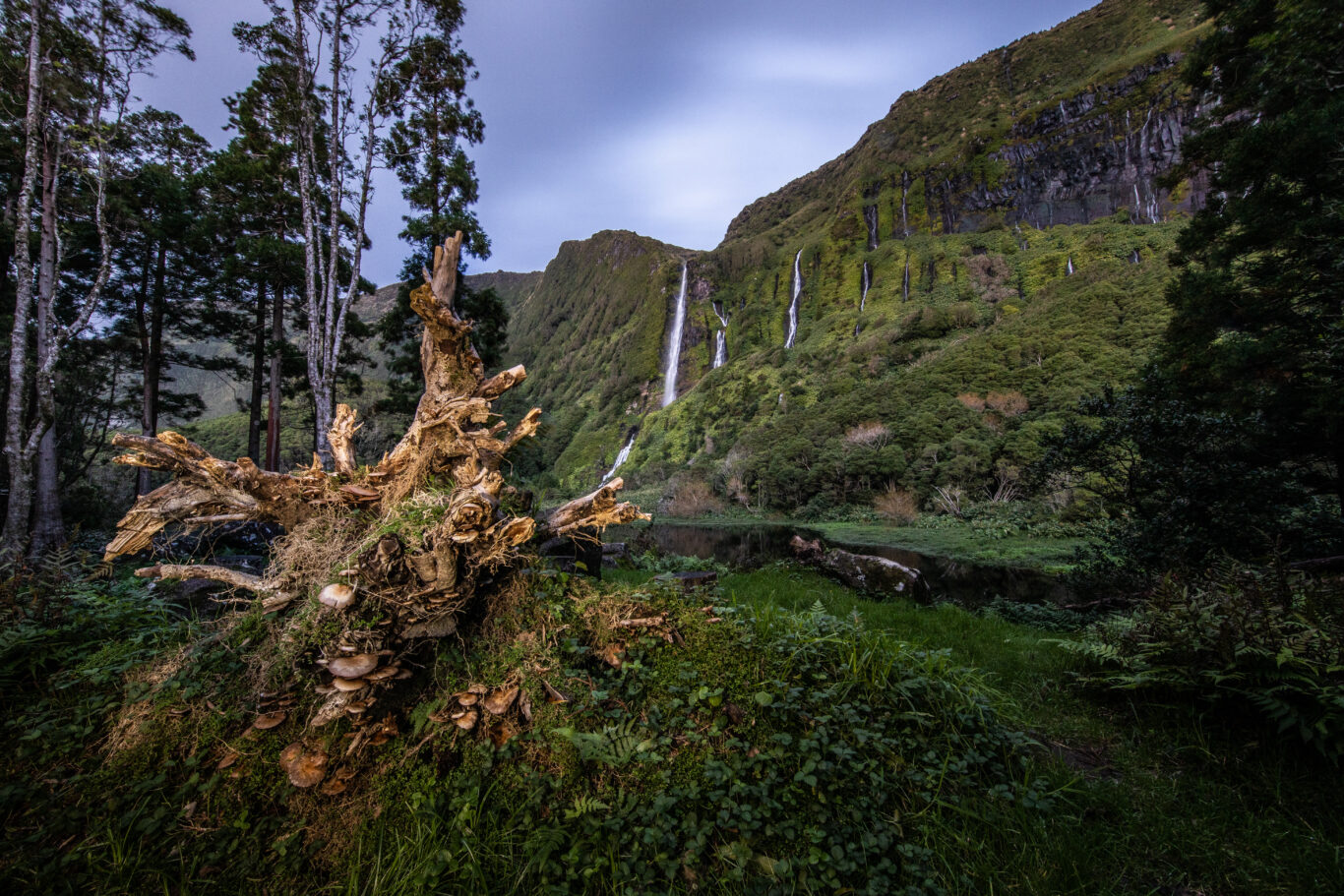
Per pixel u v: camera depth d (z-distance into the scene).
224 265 19.27
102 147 10.33
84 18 10.49
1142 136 106.31
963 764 2.39
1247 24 10.15
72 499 17.20
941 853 1.98
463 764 2.18
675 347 134.00
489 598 2.78
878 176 137.75
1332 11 8.70
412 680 2.41
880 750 2.33
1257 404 8.27
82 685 2.63
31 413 14.36
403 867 1.84
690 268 150.25
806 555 10.64
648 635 2.89
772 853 1.93
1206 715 3.11
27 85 10.09
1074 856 2.00
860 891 1.80
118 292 18.72
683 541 26.41
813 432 50.19
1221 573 4.21
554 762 2.20
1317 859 2.01
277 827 1.98
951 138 159.12
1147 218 100.44
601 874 1.83
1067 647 4.12
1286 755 2.65
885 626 6.02
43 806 1.98
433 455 3.10
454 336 3.08
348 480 3.12
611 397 130.50
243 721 2.31
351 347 22.77
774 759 2.26
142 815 1.96
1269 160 8.50
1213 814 2.32
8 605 2.91
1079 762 2.86
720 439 72.56
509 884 1.81
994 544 21.86
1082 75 151.25
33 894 1.70
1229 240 9.37
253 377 22.02
